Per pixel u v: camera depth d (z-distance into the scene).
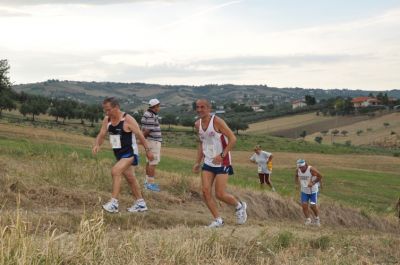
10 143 19.44
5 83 51.69
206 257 6.40
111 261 5.56
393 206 22.64
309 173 13.92
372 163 66.12
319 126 135.50
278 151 81.94
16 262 4.88
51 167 11.59
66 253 5.41
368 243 9.27
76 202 9.51
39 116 107.81
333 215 16.44
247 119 149.00
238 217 8.94
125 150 9.02
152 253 6.19
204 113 8.21
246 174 27.67
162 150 56.69
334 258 7.23
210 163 8.39
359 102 160.25
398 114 136.38
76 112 101.44
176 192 12.52
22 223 5.74
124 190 11.20
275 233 8.31
